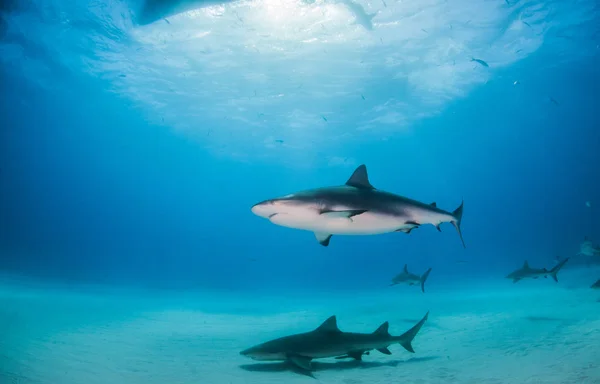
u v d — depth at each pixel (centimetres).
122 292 2388
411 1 1820
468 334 881
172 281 4391
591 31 2177
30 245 7631
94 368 543
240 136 3984
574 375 470
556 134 5194
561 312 1090
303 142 4203
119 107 3425
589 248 1355
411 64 2434
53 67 2688
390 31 2062
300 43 2175
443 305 1582
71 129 4597
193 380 511
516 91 3089
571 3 1897
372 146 4597
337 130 3759
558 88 3111
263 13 1909
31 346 642
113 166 6744
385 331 582
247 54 2295
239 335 959
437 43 2197
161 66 2486
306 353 521
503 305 1426
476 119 3831
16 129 4769
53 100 3494
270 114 3284
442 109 3341
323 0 1808
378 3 1825
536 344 694
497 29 2091
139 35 2142
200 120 3503
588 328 789
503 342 746
